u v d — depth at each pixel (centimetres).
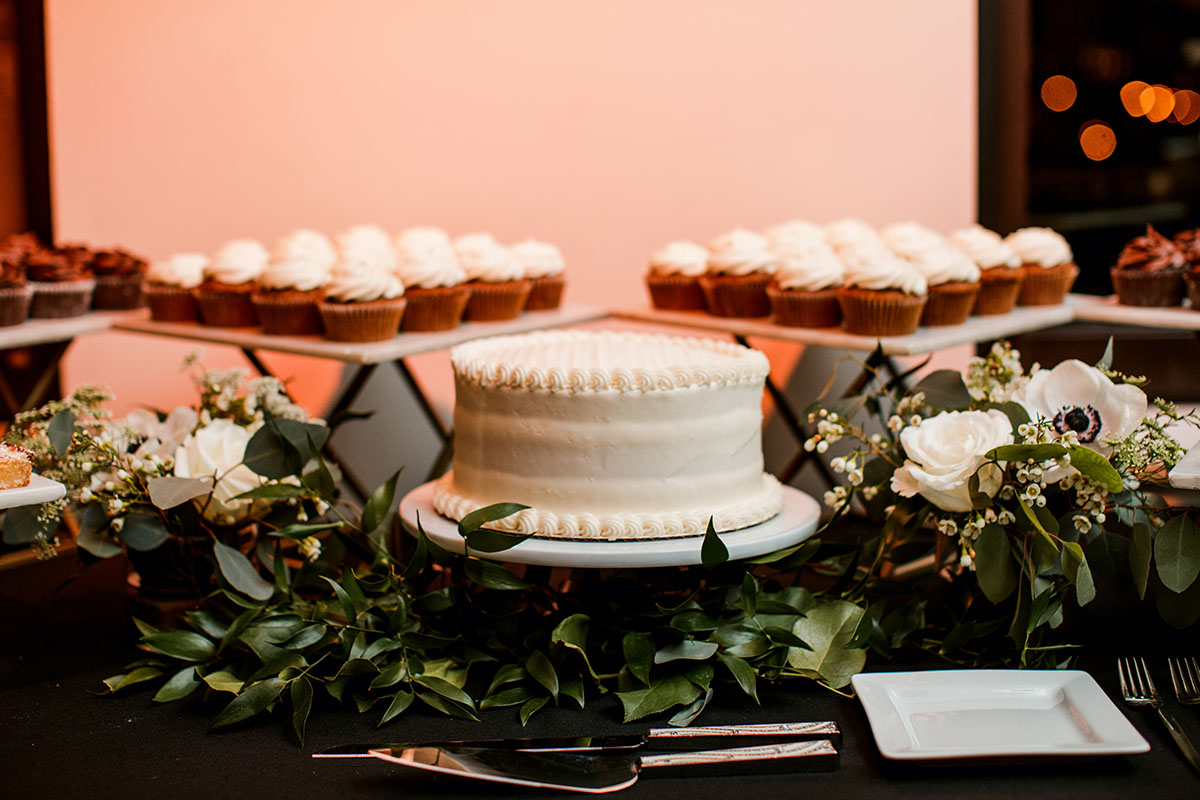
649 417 105
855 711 101
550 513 106
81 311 168
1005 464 103
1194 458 107
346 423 197
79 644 121
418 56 189
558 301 174
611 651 107
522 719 99
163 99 198
